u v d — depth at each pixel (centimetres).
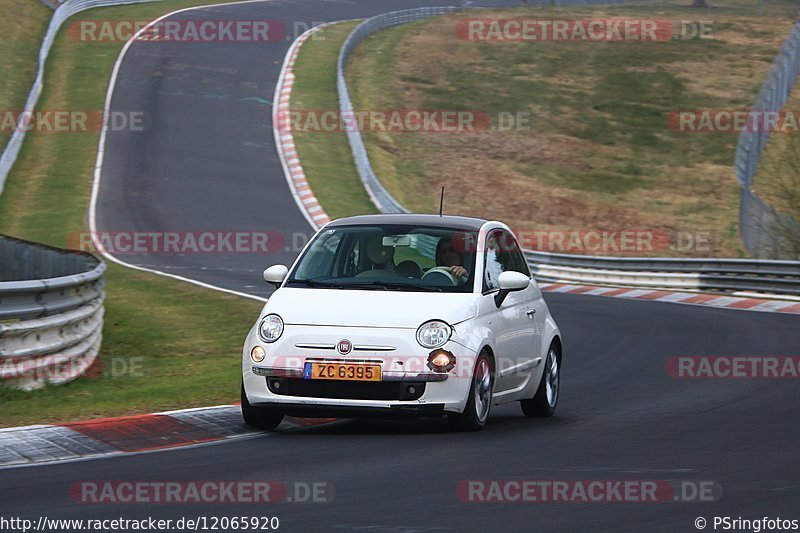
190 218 12988
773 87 15950
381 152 17150
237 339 6412
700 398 4247
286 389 3325
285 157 15900
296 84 19638
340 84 18300
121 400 3988
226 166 15300
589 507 2384
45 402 3972
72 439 3103
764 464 2889
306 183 14738
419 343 3306
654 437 3344
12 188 13938
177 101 18138
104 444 3086
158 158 15412
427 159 17312
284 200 14075
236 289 8769
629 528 2209
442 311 3388
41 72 18338
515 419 3825
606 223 15462
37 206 13188
